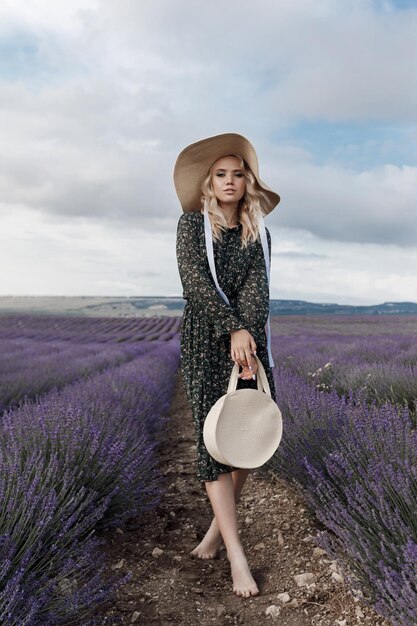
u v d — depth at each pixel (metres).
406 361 7.64
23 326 51.81
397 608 1.65
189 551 2.58
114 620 1.96
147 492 3.32
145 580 2.28
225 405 2.10
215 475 2.19
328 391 5.93
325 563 2.26
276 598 2.06
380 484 2.06
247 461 2.10
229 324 2.07
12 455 2.62
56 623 1.81
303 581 2.14
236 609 2.03
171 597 2.12
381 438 2.49
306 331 39.62
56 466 2.48
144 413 5.04
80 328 50.81
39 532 2.02
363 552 1.99
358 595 1.84
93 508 2.63
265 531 2.75
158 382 7.73
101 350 17.88
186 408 7.86
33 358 13.14
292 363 9.22
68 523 2.12
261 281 2.24
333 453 2.68
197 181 2.33
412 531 1.91
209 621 1.96
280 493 3.26
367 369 6.14
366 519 2.07
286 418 3.40
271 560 2.41
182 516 3.12
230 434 2.10
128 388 5.64
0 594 1.69
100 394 4.74
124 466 3.02
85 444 2.90
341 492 2.52
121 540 2.75
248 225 2.27
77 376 9.54
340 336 27.23
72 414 3.14
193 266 2.16
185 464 4.40
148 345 22.78
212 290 2.11
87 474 2.71
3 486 2.09
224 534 2.19
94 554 2.29
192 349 2.26
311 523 2.72
